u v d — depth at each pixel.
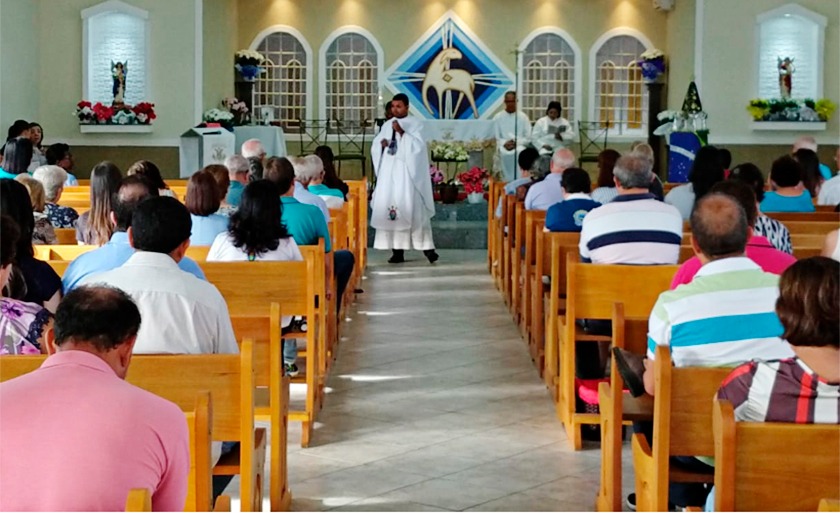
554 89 19.78
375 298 10.73
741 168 7.12
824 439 2.97
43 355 3.72
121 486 2.71
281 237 6.31
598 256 6.21
